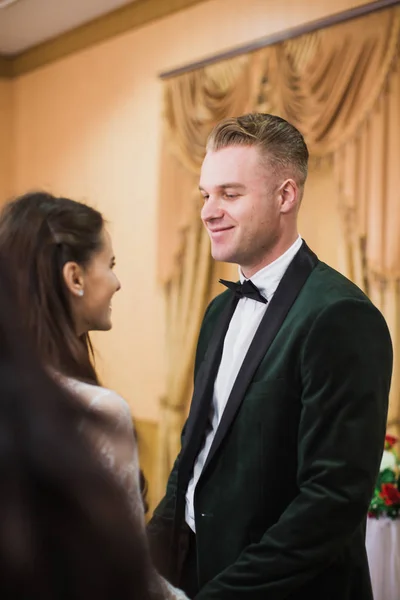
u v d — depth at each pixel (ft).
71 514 2.44
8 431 2.49
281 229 5.17
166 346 14.84
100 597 2.42
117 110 16.76
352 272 11.21
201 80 13.96
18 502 2.39
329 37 11.50
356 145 11.03
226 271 13.71
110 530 2.50
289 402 4.76
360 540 5.14
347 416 4.49
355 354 4.55
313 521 4.39
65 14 17.04
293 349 4.76
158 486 14.88
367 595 5.14
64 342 3.38
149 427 15.80
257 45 12.75
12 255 3.49
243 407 4.89
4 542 2.35
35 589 2.33
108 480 2.63
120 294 16.78
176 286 14.58
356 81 11.00
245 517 4.82
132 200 16.40
